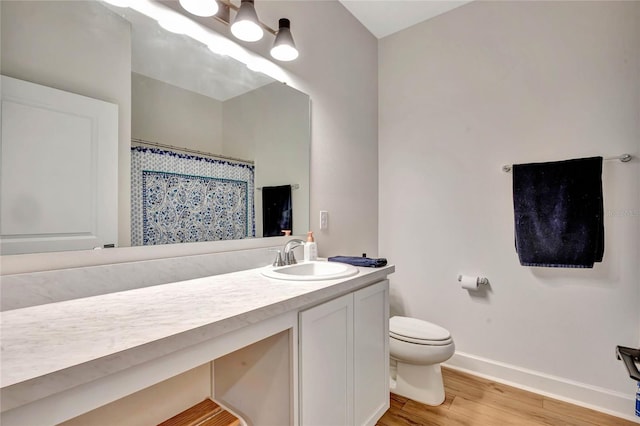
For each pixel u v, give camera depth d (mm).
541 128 1880
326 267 1559
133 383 631
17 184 879
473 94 2127
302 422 1025
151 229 1172
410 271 2381
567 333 1794
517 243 1862
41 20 925
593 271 1724
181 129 1271
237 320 797
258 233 1566
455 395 1822
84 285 972
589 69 1743
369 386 1404
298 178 1787
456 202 2186
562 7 1827
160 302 911
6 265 859
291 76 1744
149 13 1179
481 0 2104
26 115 896
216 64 1397
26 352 581
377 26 2402
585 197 1680
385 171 2518
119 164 1089
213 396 1244
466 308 2135
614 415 1628
